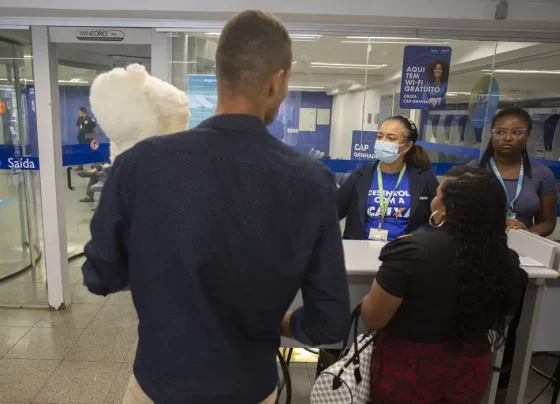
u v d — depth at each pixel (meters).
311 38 2.89
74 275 3.82
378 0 2.54
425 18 2.60
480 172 1.21
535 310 1.81
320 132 3.08
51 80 2.84
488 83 3.03
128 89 0.92
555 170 3.14
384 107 3.07
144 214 0.77
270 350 0.90
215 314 0.80
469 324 1.17
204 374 0.82
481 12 2.56
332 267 0.83
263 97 0.80
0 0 2.44
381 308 1.24
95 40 2.81
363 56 2.97
